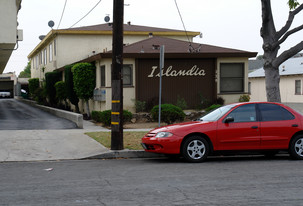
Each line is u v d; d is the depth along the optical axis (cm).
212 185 682
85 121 2162
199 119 1026
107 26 3325
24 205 562
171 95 2127
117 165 920
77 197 607
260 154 1074
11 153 1083
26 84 6019
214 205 555
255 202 570
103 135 1338
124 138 1272
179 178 747
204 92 2170
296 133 981
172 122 1794
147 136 988
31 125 1736
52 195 620
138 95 2077
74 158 1037
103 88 2094
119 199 592
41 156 1059
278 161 961
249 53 2164
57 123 1828
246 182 704
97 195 618
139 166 900
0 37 1695
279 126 969
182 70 2138
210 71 2177
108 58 2033
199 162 945
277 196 602
